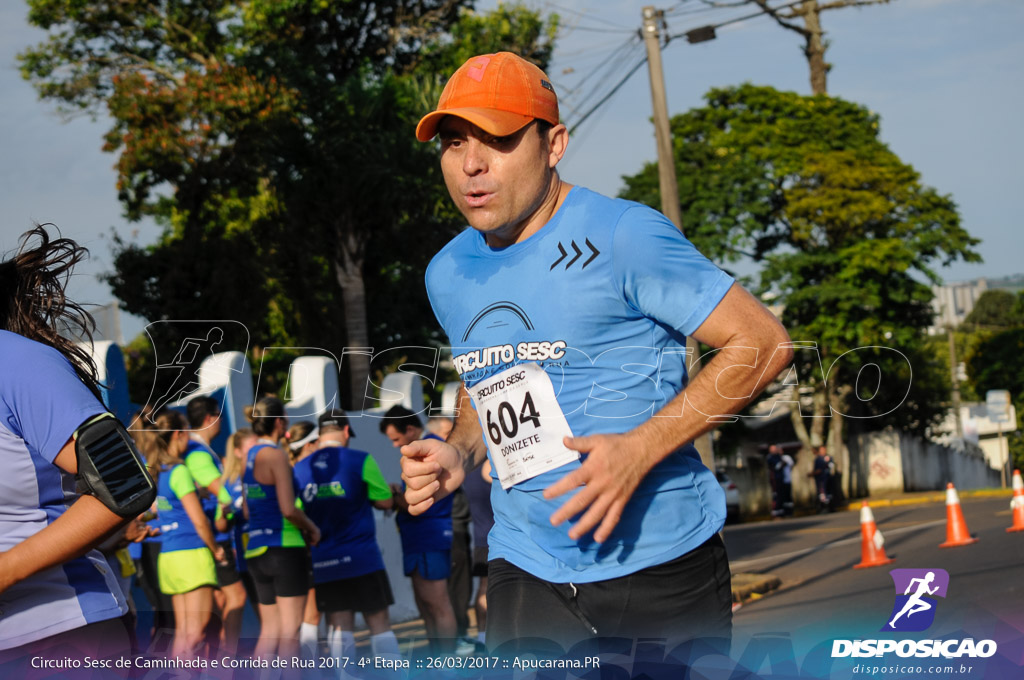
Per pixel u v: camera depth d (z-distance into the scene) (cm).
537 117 248
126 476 214
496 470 266
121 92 2073
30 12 2444
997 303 5916
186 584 613
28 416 218
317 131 1864
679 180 3089
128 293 1891
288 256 1962
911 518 1819
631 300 243
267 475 584
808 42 3684
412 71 2497
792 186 3038
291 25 2277
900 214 2900
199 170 2028
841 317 2784
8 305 241
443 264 273
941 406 3297
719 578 256
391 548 972
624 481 225
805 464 2780
